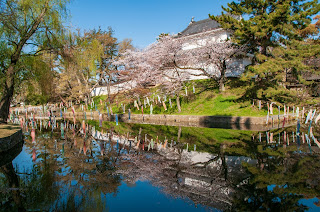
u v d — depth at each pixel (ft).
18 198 13.97
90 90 94.48
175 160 22.56
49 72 44.19
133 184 16.39
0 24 35.12
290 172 18.03
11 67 38.11
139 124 58.34
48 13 39.78
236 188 15.37
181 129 46.68
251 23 51.93
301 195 13.88
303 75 72.02
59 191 15.10
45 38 41.81
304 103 55.16
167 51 66.39
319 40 78.02
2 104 38.32
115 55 101.19
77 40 48.49
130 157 23.80
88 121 68.44
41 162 22.07
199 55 66.28
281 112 53.01
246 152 25.00
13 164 21.42
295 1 53.16
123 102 89.40
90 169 19.83
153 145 30.17
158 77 73.20
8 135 26.68
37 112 93.04
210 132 41.11
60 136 38.88
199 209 12.57
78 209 12.54
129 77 84.07
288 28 51.52
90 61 66.08
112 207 12.87
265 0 53.47
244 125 48.80
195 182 16.56
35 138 37.04
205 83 79.66
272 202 13.08
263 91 50.80
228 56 64.08
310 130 32.37
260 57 54.19
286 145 27.99
